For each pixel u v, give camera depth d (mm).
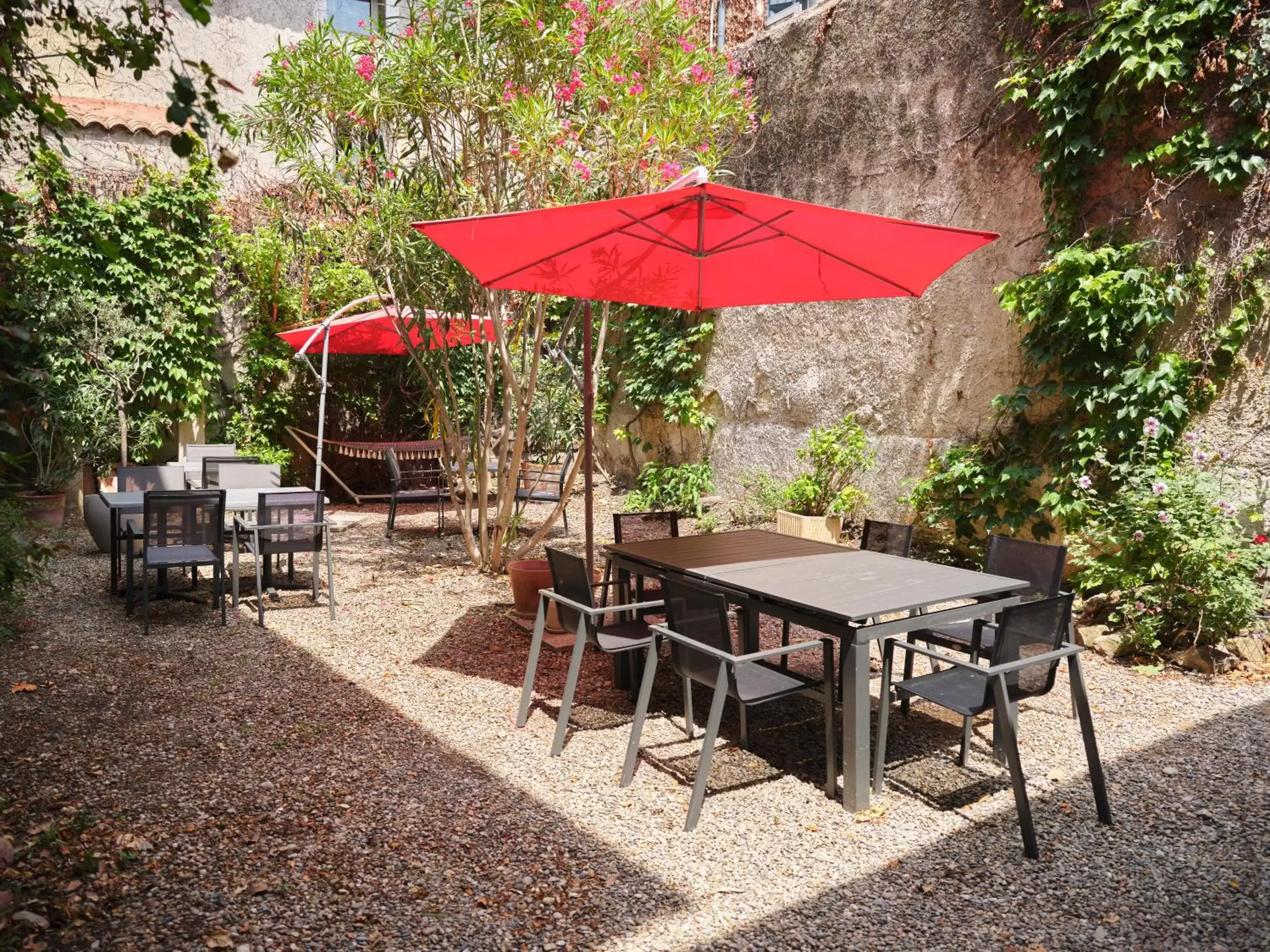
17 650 5004
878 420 7875
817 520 7641
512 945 2480
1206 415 5492
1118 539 5293
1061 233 6137
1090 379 5953
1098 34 5738
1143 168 5750
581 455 7098
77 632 5402
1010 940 2520
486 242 3887
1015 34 6477
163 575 6113
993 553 4465
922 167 7312
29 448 8352
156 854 2928
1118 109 5762
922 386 7422
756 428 9359
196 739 3875
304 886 2762
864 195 7867
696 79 6531
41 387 8062
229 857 2924
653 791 3461
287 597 6449
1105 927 2586
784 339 8930
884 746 3434
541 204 6328
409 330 6953
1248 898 2730
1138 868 2904
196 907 2639
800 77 8430
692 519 9531
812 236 3910
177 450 10383
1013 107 6555
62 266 3059
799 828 3172
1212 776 3584
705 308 5309
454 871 2861
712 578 3963
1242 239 5312
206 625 5660
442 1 6441
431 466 11375
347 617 5926
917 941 2516
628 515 5367
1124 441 5762
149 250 9820
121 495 6480
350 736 3949
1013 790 3336
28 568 4797
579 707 4387
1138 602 5156
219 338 10461
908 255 3984
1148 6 5512
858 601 3461
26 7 2348
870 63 7707
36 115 2496
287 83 6355
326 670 4836
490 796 3396
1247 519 5254
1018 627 3104
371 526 9500
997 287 6602
